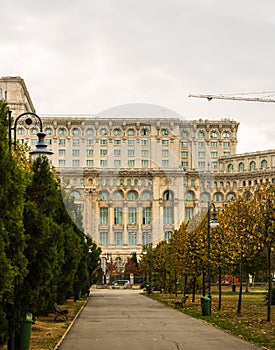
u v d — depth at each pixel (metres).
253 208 37.44
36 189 26.31
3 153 18.41
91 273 73.50
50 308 35.41
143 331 29.75
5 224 18.47
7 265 17.27
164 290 83.88
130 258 113.81
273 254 47.88
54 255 23.02
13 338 20.86
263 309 46.53
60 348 23.25
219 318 37.72
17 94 132.88
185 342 24.97
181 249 54.47
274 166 164.12
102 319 37.66
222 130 178.50
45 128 133.50
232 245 41.75
